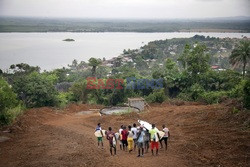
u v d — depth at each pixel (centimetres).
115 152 1797
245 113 2284
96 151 1877
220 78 5353
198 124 2361
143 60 13725
